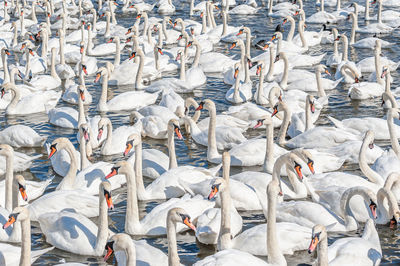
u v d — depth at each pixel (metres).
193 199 16.78
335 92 29.59
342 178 17.91
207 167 20.98
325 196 17.12
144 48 39.09
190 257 15.30
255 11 51.38
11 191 17.20
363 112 26.48
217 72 34.00
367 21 47.06
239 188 17.53
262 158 20.78
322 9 49.91
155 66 34.28
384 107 26.91
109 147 21.84
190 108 27.53
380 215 16.73
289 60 34.34
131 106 27.34
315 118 24.72
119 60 35.50
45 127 25.16
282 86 30.11
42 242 16.03
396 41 39.97
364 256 14.01
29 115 26.89
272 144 19.97
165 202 16.83
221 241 15.05
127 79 31.83
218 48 40.16
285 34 43.34
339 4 50.22
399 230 16.34
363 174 20.00
